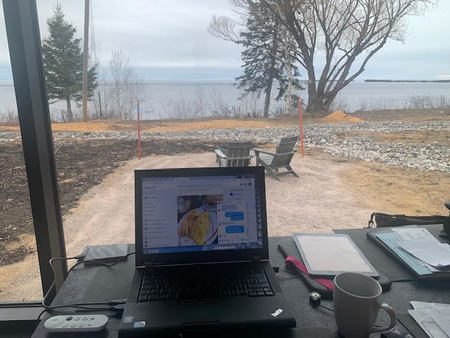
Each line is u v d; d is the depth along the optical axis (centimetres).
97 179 298
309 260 118
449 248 124
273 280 104
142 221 109
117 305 99
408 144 364
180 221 110
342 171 323
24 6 137
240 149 316
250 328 87
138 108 414
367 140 385
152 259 108
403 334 86
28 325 146
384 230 144
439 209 245
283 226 227
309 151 380
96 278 114
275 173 320
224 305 94
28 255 199
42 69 150
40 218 152
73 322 90
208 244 110
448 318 91
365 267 114
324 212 248
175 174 111
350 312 83
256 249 112
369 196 269
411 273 113
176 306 93
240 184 112
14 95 140
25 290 171
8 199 243
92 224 231
